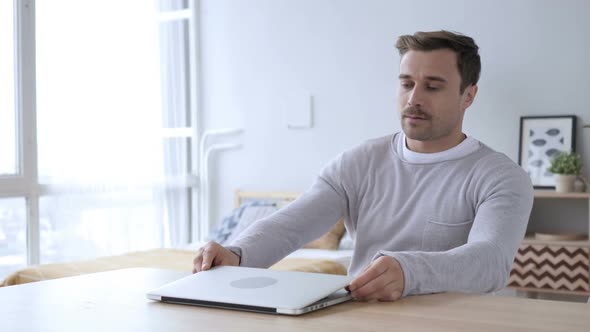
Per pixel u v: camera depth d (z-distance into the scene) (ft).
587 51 11.78
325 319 3.10
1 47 11.80
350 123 13.76
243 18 14.89
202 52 15.37
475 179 5.31
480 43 12.54
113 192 13.51
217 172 15.25
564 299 11.43
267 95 14.62
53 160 12.49
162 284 4.09
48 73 12.40
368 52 13.56
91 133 13.08
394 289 3.52
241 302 3.30
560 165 11.57
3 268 11.85
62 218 12.64
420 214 5.47
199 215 15.23
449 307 3.34
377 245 5.69
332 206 5.74
